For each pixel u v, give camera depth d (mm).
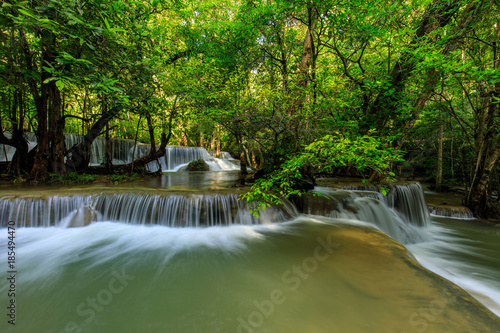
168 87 6883
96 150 12273
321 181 7418
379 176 6559
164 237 4012
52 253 3434
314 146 2965
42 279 2709
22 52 4922
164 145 10859
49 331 1855
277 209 4660
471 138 9219
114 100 5047
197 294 2324
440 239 5090
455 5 4484
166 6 7219
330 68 6730
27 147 8008
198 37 8258
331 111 4523
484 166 6441
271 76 7836
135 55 4375
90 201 4707
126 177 9047
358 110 5184
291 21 7402
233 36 7789
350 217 4715
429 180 12289
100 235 4117
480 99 6223
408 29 4215
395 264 2529
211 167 16531
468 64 3611
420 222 6164
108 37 3320
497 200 6953
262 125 4918
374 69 5930
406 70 4793
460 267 3721
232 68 7941
